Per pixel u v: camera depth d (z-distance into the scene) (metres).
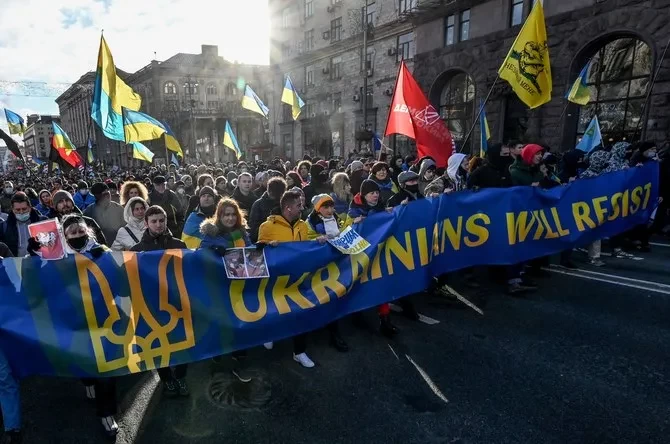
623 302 4.86
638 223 6.25
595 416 2.91
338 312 3.81
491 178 5.41
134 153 11.45
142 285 3.04
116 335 2.93
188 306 3.16
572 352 3.78
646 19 13.33
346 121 32.84
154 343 3.04
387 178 5.73
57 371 2.78
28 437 2.88
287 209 3.76
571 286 5.43
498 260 4.99
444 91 22.08
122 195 5.46
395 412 3.04
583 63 15.49
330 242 3.74
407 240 4.28
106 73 6.46
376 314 4.85
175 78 54.56
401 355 3.85
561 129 16.12
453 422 2.91
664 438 2.69
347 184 5.55
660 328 4.19
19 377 2.73
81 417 3.11
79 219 3.12
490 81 18.81
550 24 16.12
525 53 6.25
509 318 4.54
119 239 4.13
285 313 3.48
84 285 2.89
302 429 2.89
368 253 3.95
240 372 3.63
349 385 3.40
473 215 4.86
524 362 3.64
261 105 16.16
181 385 3.30
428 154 6.82
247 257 3.40
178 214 6.73
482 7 19.05
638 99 14.09
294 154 39.88
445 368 3.60
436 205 4.55
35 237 2.88
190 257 3.20
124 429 2.94
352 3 31.12
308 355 3.90
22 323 2.71
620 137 14.71
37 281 2.79
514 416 2.95
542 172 5.74
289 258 3.53
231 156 50.12
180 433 2.87
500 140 18.66
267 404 3.18
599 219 5.76
